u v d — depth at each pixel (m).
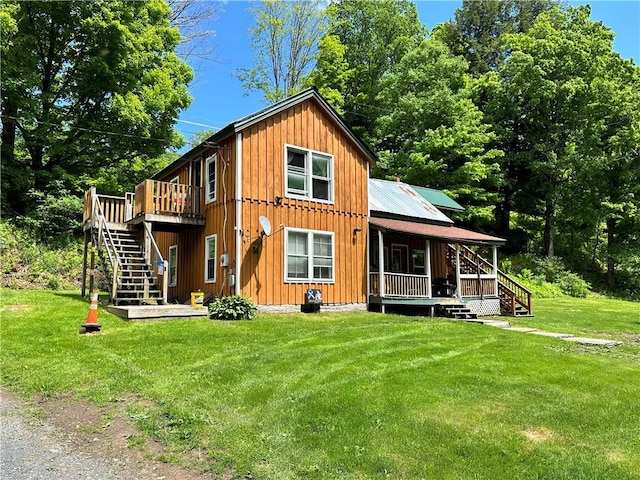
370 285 15.82
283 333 10.05
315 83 33.12
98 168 22.92
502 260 30.72
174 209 14.03
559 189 30.86
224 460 4.54
